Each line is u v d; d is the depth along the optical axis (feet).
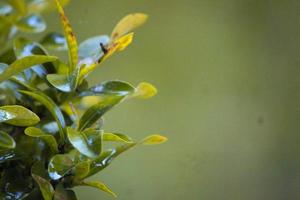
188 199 2.36
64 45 1.60
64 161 1.36
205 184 2.38
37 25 1.66
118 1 2.44
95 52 1.50
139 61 2.44
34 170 1.37
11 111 1.33
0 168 1.41
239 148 2.42
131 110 2.39
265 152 2.43
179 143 2.41
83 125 1.42
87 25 2.38
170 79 2.45
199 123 2.43
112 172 2.33
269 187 2.40
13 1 1.65
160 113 2.42
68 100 1.45
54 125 1.44
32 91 1.43
